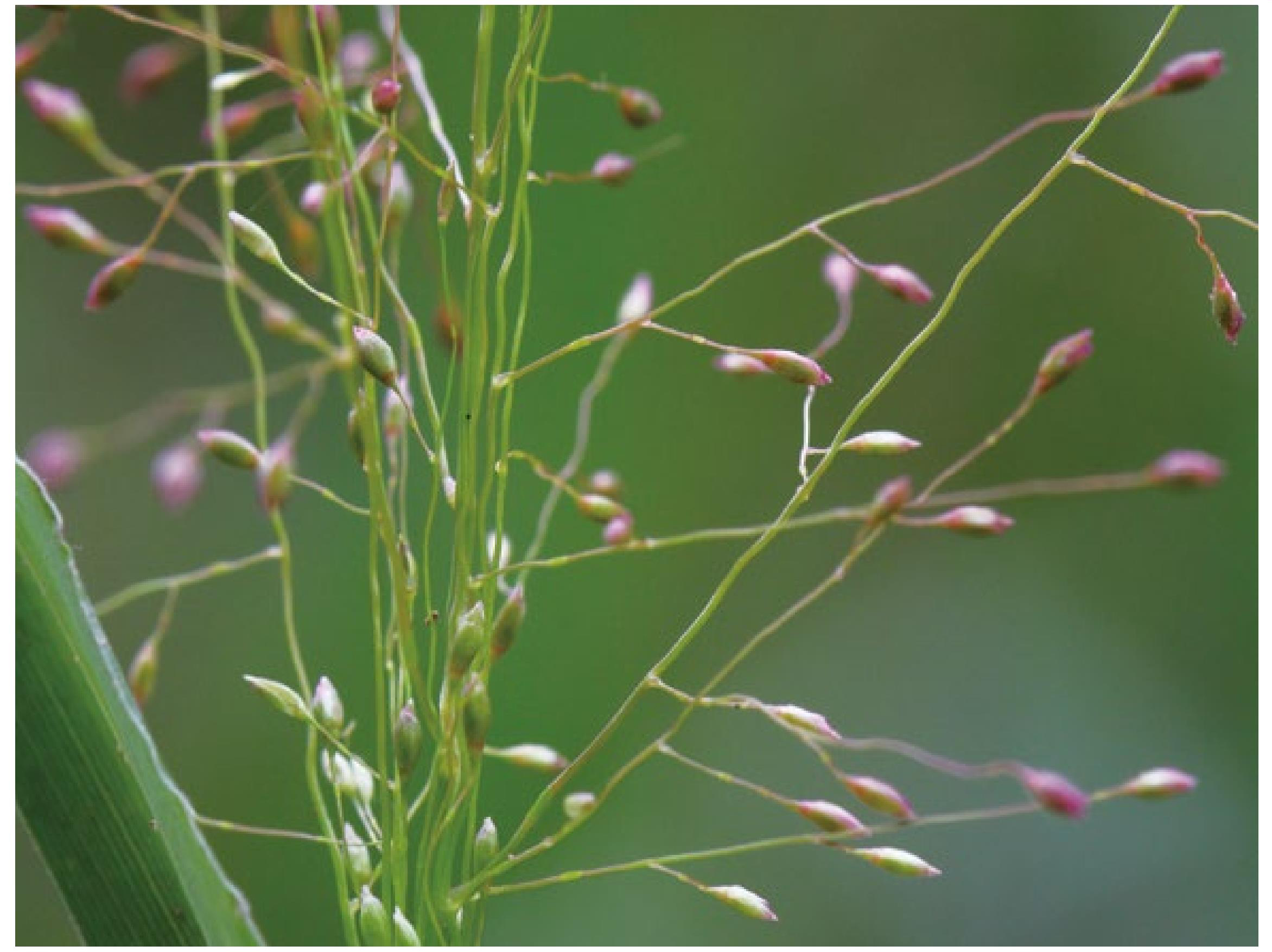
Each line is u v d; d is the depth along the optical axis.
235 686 0.34
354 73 0.21
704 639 0.35
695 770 0.34
